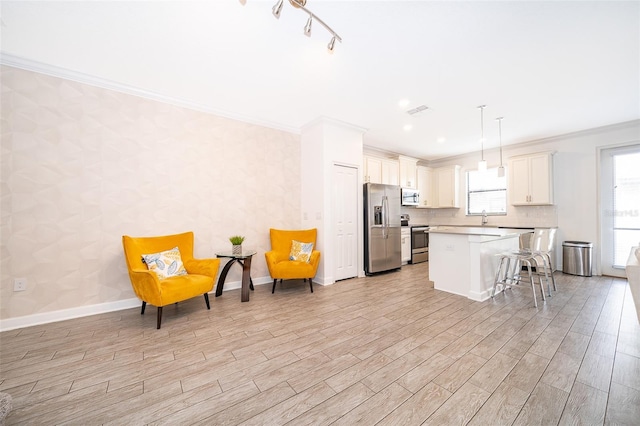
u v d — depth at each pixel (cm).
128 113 307
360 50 238
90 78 282
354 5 184
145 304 286
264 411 143
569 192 480
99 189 289
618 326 246
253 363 189
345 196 442
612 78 286
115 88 299
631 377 168
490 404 146
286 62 257
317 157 422
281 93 323
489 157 596
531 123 427
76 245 276
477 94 325
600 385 161
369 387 162
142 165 315
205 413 141
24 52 243
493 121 418
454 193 632
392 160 578
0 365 187
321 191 414
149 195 319
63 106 271
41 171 260
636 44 227
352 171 453
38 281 258
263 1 182
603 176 450
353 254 451
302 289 383
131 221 307
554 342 216
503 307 300
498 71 272
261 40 225
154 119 324
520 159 516
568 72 274
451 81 294
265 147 421
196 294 279
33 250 256
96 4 185
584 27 207
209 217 364
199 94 327
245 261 331
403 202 588
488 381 167
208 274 300
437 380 168
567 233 483
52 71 264
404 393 156
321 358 196
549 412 140
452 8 188
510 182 530
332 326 252
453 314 280
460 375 173
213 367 185
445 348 208
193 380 170
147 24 206
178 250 310
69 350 208
